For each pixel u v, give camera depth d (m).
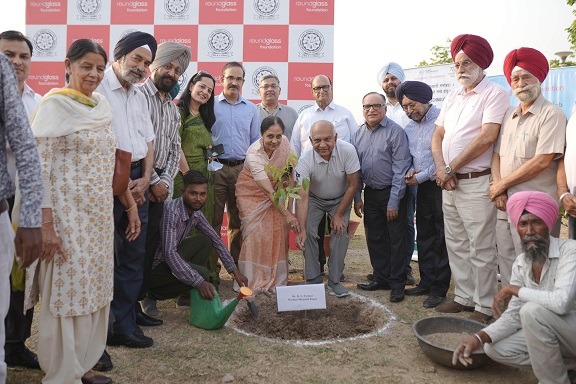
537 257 2.89
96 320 2.84
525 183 3.80
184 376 3.12
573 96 5.50
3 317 2.16
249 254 4.84
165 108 3.96
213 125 5.24
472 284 4.39
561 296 2.69
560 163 3.69
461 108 4.27
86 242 2.69
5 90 2.02
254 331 4.05
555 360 2.74
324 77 5.57
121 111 3.30
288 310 4.05
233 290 5.05
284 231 4.94
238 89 5.28
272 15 6.51
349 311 4.62
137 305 4.05
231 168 5.24
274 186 4.84
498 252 4.11
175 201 4.20
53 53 6.61
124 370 3.17
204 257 4.54
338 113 5.64
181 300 4.55
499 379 3.14
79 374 2.72
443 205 4.48
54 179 2.63
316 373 3.20
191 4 6.54
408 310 4.52
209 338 3.77
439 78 6.48
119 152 3.02
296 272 6.09
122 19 6.56
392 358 3.45
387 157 4.86
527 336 2.77
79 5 6.56
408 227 5.44
